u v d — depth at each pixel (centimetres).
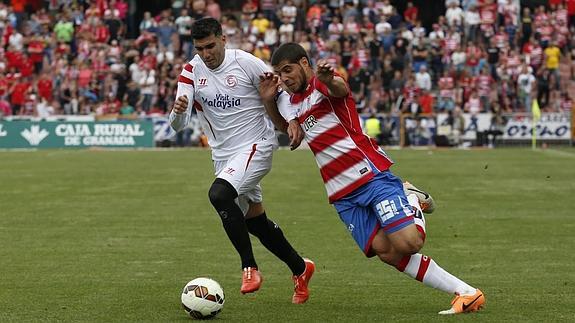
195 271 3488
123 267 3572
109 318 2680
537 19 13038
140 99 12575
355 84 12325
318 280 3319
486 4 12938
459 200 5794
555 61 12488
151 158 9769
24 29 13662
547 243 4134
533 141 11681
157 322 2628
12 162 9269
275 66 2708
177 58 12862
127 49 13225
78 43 13325
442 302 2909
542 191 6309
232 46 12888
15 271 3488
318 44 12706
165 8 14625
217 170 3100
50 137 11912
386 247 2673
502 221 4847
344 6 13362
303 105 2725
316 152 2733
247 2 13912
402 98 12012
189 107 2984
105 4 13588
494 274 3397
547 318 2644
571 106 11975
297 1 13588
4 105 12531
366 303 2903
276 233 2983
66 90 12650
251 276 2831
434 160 9175
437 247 4031
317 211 5291
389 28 12812
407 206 2627
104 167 8569
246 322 2638
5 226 4753
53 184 6975
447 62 12644
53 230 4603
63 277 3359
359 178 2673
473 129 11781
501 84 12338
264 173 3031
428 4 14425
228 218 2864
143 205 5631
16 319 2664
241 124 3012
